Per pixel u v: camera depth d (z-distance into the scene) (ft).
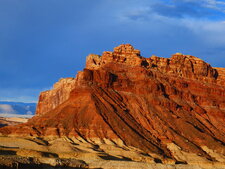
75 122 638.12
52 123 639.35
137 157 546.67
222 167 584.40
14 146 539.70
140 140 616.80
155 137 646.33
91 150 546.67
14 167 346.54
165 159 570.05
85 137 614.34
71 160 427.33
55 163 396.37
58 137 609.42
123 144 599.16
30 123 648.38
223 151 643.04
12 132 619.67
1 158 357.61
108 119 647.15
